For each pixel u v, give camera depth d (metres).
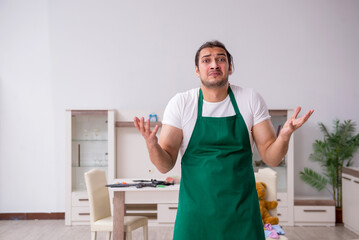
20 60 5.43
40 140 5.41
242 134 1.67
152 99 5.41
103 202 3.68
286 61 5.37
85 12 5.43
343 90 5.35
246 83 5.37
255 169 5.05
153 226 4.77
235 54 5.38
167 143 1.69
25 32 5.43
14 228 4.84
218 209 1.62
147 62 5.41
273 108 5.36
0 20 5.42
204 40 5.39
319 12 5.37
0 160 5.38
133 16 5.43
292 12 5.38
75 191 5.02
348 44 5.37
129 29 5.43
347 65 5.36
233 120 1.67
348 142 5.15
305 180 5.20
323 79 5.35
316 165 5.30
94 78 5.41
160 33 5.41
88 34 5.43
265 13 5.38
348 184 4.69
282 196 4.86
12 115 5.41
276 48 5.37
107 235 3.57
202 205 1.64
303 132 5.33
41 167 5.39
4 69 5.41
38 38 5.43
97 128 5.19
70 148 4.99
